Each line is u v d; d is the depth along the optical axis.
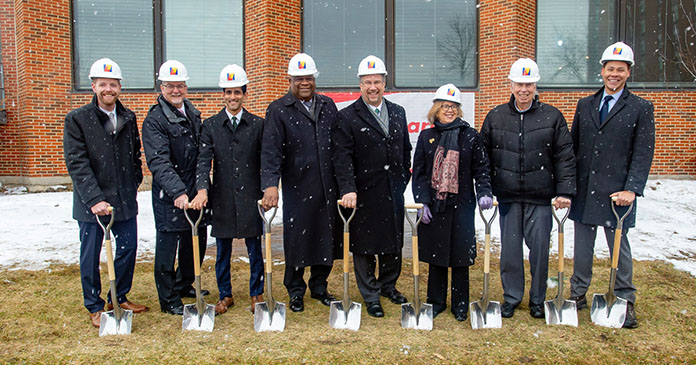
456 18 10.38
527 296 4.20
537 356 3.08
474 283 4.57
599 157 3.62
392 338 3.32
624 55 3.51
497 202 3.55
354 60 10.45
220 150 3.75
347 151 3.70
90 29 10.60
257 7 10.04
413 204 3.52
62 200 9.25
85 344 3.26
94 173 3.46
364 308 3.93
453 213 3.58
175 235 3.75
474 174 3.67
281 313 3.53
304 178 3.76
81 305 4.01
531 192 3.60
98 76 3.40
